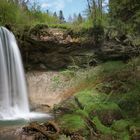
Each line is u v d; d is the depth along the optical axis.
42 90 12.67
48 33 13.07
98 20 13.52
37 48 13.05
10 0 14.51
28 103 12.44
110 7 12.04
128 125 8.72
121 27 12.80
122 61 13.23
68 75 12.96
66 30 13.32
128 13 11.69
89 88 11.47
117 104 10.16
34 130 7.96
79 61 13.29
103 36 13.34
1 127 8.33
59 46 13.16
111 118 9.23
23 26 13.05
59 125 8.41
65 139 7.82
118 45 13.27
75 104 10.44
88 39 13.31
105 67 12.70
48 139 7.79
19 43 12.81
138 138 8.19
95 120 8.82
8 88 11.95
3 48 12.03
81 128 8.25
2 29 12.21
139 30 12.06
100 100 10.34
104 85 11.29
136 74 11.66
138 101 10.07
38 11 15.27
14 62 12.36
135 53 13.21
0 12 13.72
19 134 7.85
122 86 10.98
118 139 8.24
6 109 11.64
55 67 13.35
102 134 8.41
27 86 12.84
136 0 11.20
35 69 13.29
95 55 13.33
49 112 11.22
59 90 12.52
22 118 10.59
